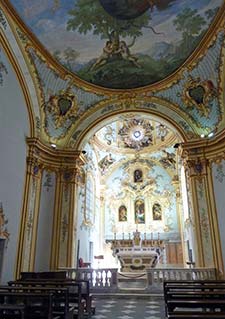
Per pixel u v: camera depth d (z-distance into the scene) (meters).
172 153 18.58
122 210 19.06
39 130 11.38
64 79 11.66
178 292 4.61
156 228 18.19
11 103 9.61
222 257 9.96
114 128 18.70
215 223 10.42
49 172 11.73
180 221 17.89
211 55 10.30
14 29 9.19
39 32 9.77
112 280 10.01
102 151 18.91
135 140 19.16
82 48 10.85
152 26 10.29
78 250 13.14
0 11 8.51
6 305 4.15
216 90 10.91
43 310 4.43
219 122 11.20
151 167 19.58
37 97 11.12
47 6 8.98
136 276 13.60
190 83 11.55
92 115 12.75
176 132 12.26
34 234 10.42
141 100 12.65
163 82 12.05
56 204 11.48
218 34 9.55
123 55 11.34
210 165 11.15
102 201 19.08
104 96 12.67
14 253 9.27
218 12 8.98
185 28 10.10
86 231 15.06
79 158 12.30
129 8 9.64
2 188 8.79
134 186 19.41
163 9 9.60
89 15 9.79
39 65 10.66
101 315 6.81
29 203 10.30
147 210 18.75
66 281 6.92
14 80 9.91
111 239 18.28
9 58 9.57
